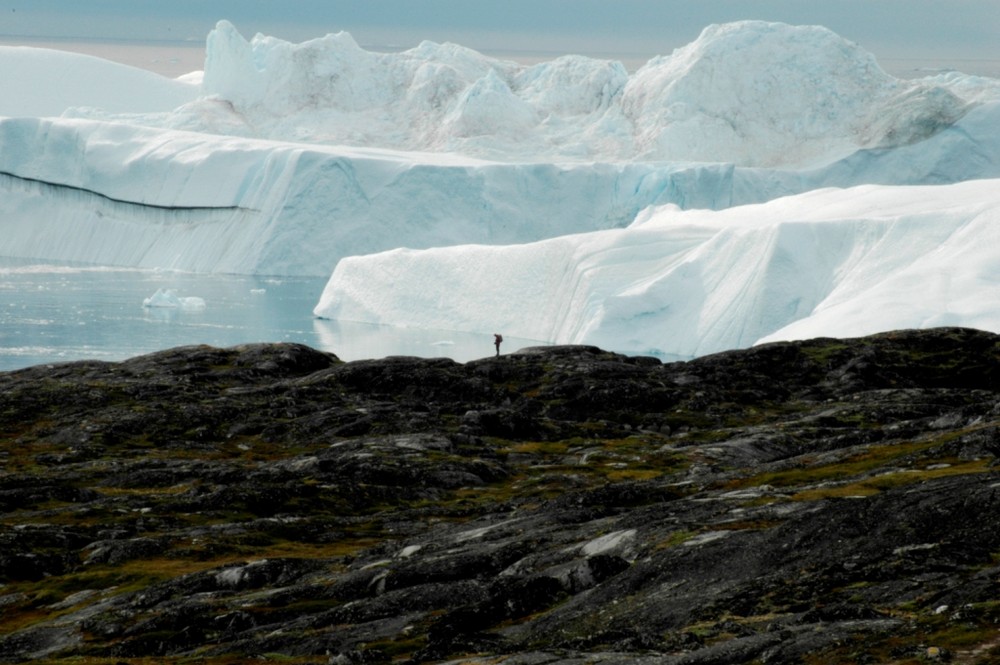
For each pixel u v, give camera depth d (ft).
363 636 303.07
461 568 358.23
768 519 338.13
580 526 396.78
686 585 293.43
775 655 224.33
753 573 289.33
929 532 278.46
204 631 346.54
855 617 238.89
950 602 230.68
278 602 365.61
